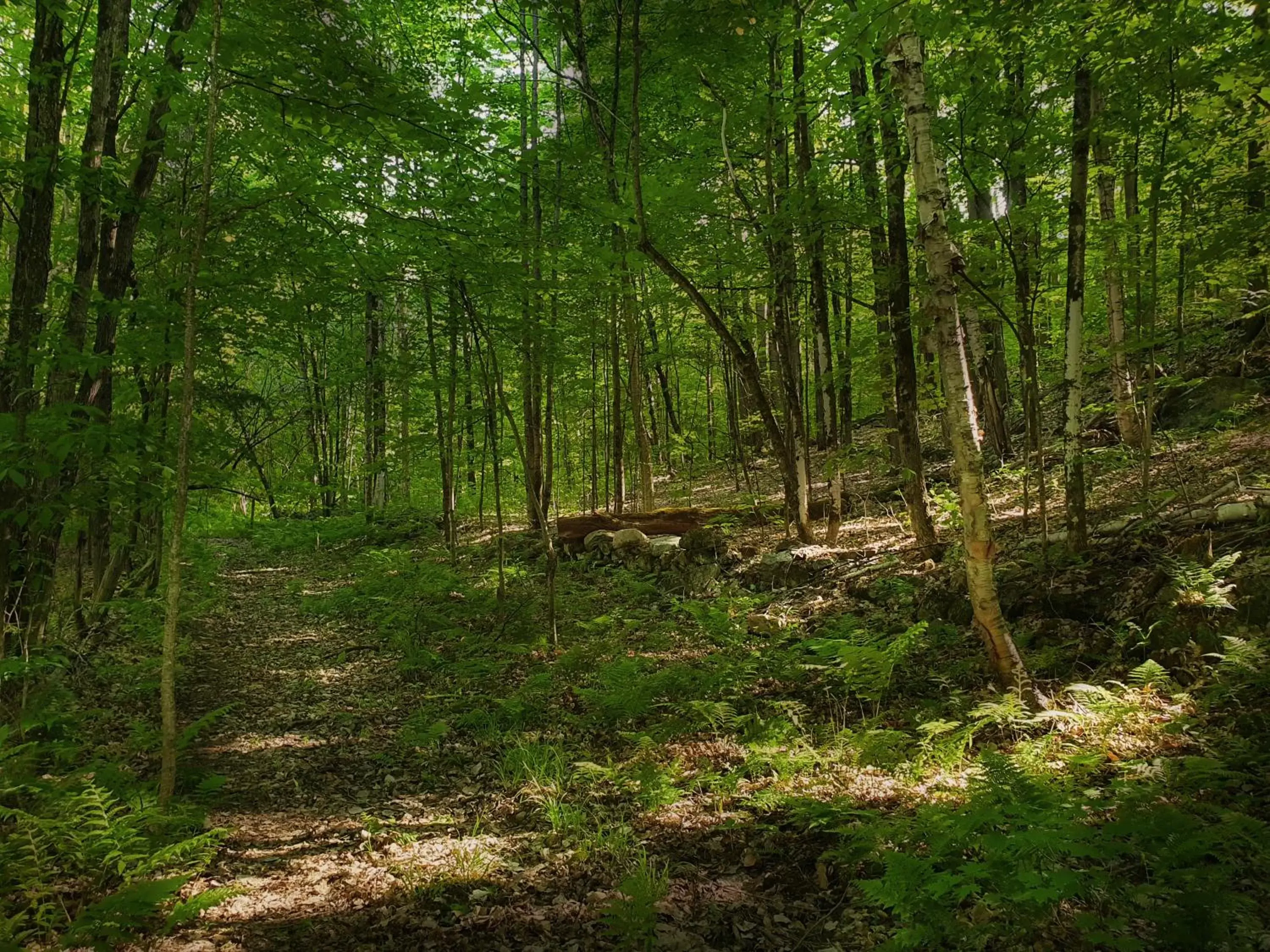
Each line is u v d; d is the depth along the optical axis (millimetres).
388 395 17625
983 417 12750
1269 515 5562
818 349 11680
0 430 4348
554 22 10836
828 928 3232
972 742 4637
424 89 6426
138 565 11867
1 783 4281
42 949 3203
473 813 4828
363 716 6809
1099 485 8711
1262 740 3713
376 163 6785
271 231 6711
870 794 4195
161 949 3289
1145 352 11008
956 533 8922
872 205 8625
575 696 6859
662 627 8406
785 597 8742
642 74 10188
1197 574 5023
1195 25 5051
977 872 2707
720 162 9328
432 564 12320
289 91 5656
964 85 6613
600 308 12898
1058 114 8531
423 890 3791
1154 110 6566
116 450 4559
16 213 7125
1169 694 4426
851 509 11828
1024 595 6195
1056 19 5418
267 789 5289
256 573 15359
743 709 5895
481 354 10164
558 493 19703
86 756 5508
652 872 3797
